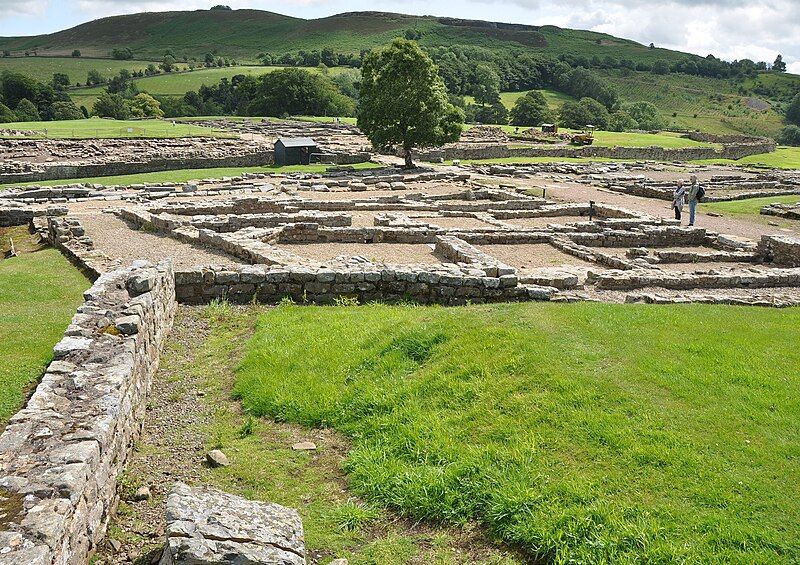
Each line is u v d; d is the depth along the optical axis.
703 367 9.98
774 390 9.25
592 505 6.91
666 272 20.39
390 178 46.69
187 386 11.14
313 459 8.79
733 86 194.00
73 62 184.88
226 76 154.12
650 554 6.22
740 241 27.02
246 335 13.53
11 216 28.92
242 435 9.45
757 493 6.95
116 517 7.38
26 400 9.73
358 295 16.03
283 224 25.89
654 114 143.38
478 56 169.38
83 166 46.50
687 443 7.87
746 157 82.19
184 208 30.36
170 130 74.69
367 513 7.48
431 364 10.65
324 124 92.12
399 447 8.60
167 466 8.56
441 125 54.00
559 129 106.94
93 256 19.81
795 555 6.12
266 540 6.03
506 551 6.79
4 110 95.94
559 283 18.47
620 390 9.12
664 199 42.28
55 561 5.40
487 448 8.09
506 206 35.28
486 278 16.20
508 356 10.21
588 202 37.94
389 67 52.09
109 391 8.02
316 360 11.37
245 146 61.94
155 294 12.33
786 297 17.39
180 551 5.60
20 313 14.21
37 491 5.86
